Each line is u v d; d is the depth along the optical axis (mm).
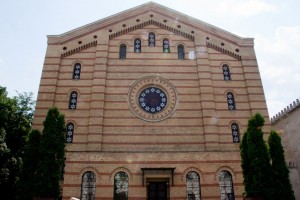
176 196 25969
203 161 27078
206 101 30484
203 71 31922
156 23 34594
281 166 22109
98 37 33312
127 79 31453
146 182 26188
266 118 30078
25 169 23281
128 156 26922
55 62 31719
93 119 29109
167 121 29766
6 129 32281
